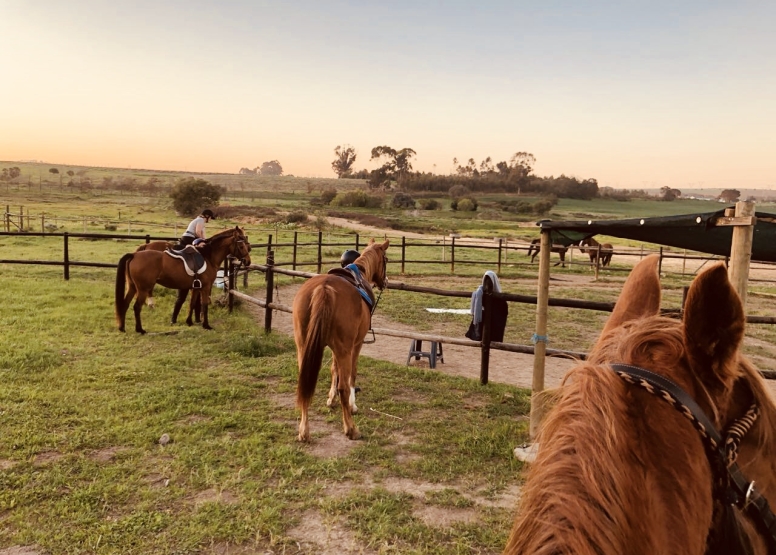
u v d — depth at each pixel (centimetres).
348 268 535
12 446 427
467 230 4488
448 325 1048
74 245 2127
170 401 540
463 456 449
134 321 912
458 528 341
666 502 75
